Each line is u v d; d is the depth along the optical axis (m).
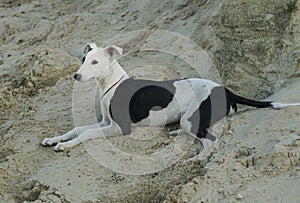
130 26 5.57
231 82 4.56
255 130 4.04
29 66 5.41
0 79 5.42
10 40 6.05
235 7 4.73
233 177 3.79
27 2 6.76
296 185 3.64
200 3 5.36
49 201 3.90
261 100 4.37
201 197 3.73
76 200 3.89
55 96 4.91
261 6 4.68
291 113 4.06
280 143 3.85
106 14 5.87
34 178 4.11
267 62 4.56
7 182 4.17
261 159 3.83
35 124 4.64
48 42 5.77
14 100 5.04
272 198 3.62
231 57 4.68
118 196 3.90
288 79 4.43
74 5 6.46
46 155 4.32
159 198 3.86
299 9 4.64
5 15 6.50
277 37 4.61
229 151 3.95
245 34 4.70
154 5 5.68
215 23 4.87
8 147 4.44
